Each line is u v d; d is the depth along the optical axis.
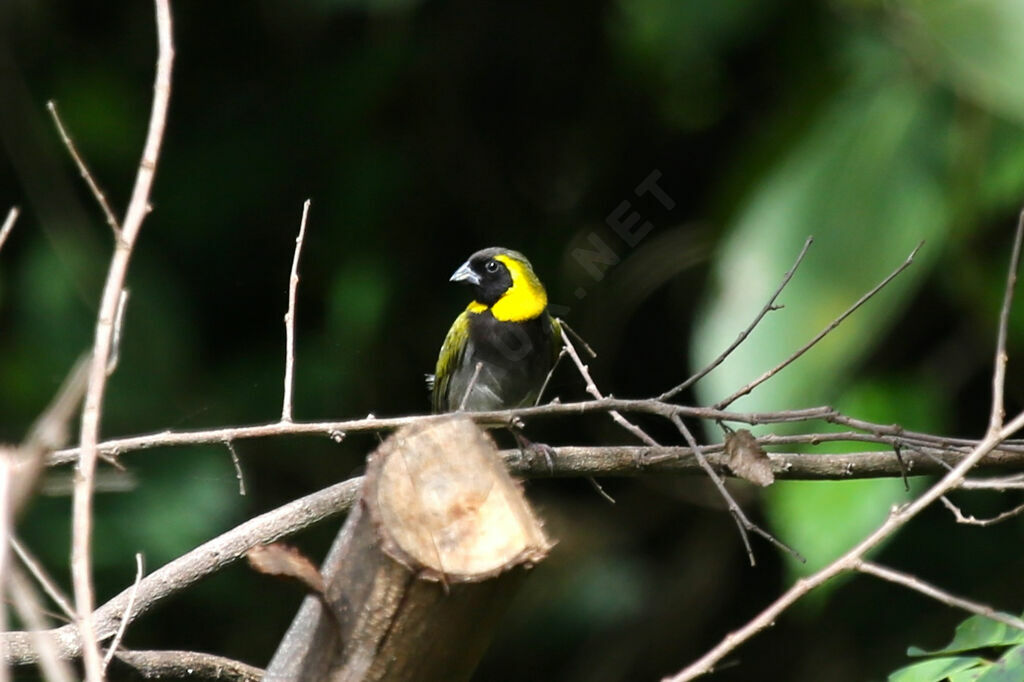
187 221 13.98
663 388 13.66
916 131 10.05
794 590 4.67
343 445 13.80
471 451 4.26
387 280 13.61
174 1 14.18
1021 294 10.17
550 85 14.08
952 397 11.55
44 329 13.06
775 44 11.68
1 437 12.64
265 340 14.14
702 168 13.51
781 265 9.80
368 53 13.93
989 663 5.24
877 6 10.59
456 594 4.04
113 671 6.10
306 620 4.57
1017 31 9.34
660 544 14.18
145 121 14.10
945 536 12.51
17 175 13.73
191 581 6.41
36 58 14.01
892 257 9.72
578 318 13.38
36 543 12.05
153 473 12.54
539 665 13.87
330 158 14.04
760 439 5.84
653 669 13.70
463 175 14.12
